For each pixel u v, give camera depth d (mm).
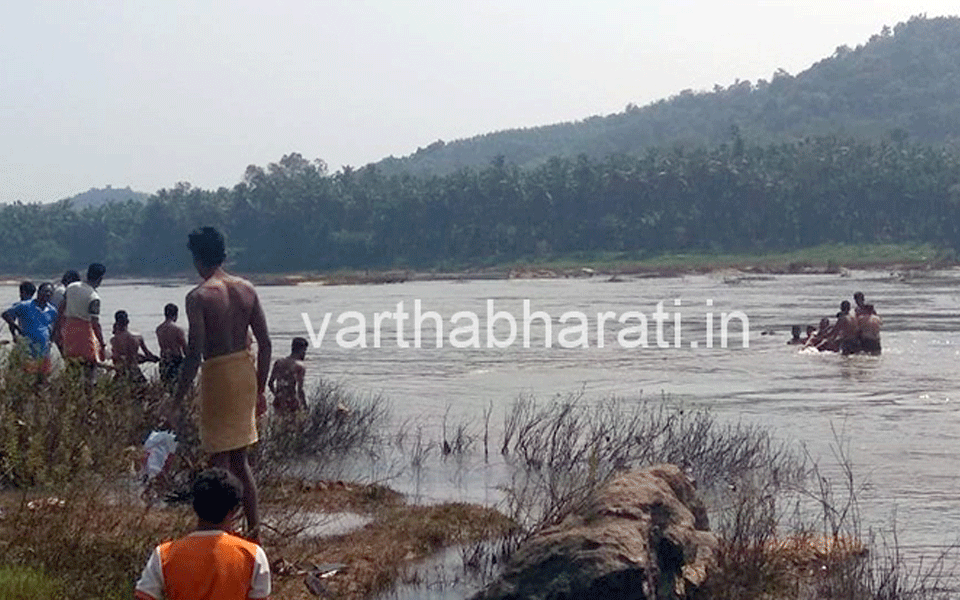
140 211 145875
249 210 133250
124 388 12281
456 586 9586
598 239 122125
